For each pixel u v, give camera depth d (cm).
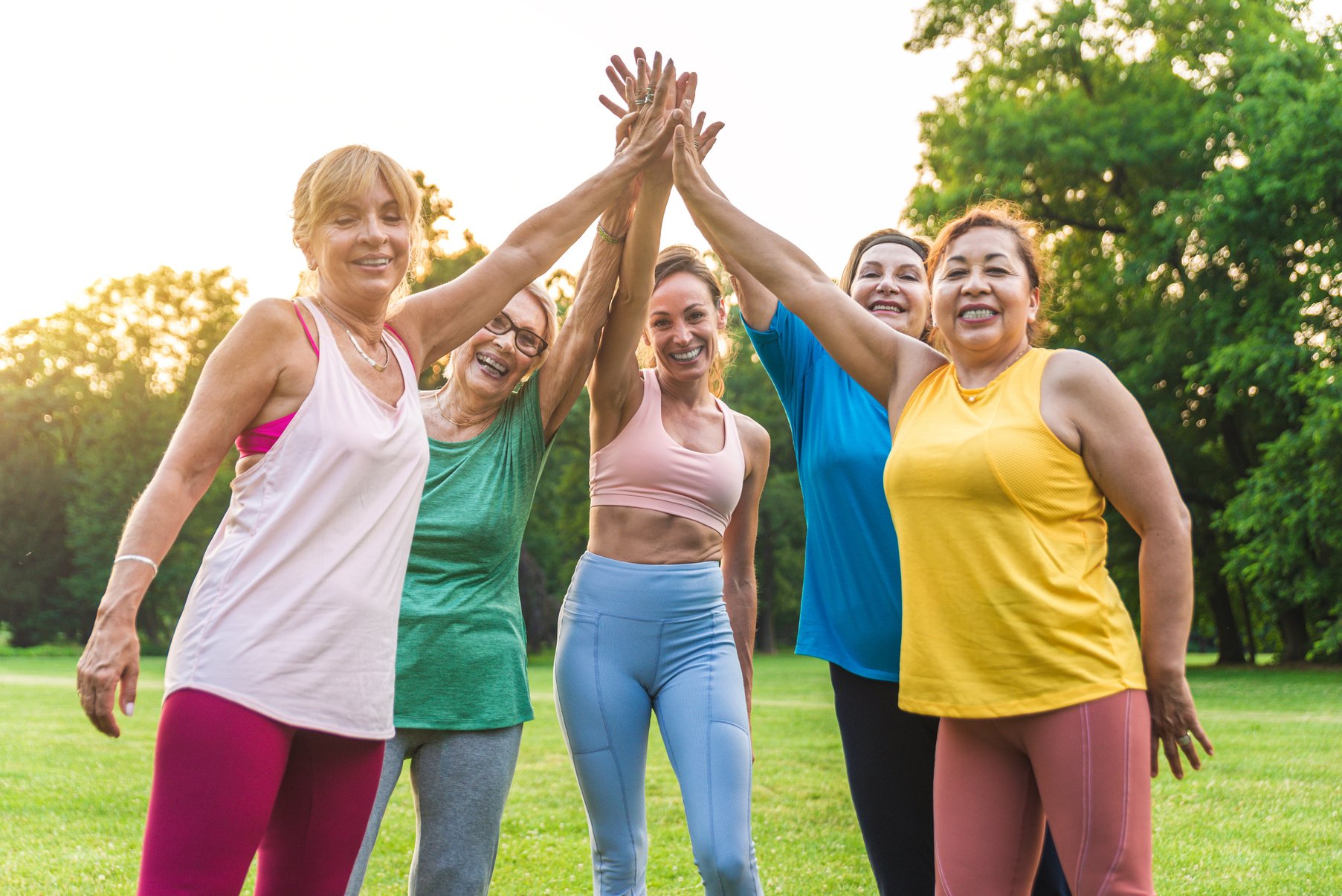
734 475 344
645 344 391
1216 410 2550
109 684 194
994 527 234
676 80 311
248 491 214
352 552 215
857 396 326
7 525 5038
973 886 236
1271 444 2286
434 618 294
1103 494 241
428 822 294
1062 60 2784
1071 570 232
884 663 306
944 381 258
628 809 327
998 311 249
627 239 330
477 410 321
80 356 5722
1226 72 2617
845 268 364
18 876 499
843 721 314
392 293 245
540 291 330
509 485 314
